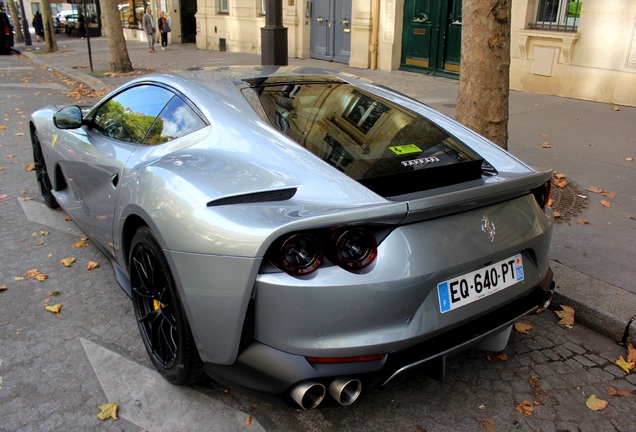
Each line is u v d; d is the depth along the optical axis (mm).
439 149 2771
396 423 2551
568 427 2551
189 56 18875
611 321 3264
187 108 2957
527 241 2514
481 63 4730
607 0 8898
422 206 2102
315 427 2510
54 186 4461
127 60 15336
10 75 15383
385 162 2539
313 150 2541
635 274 3770
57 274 3914
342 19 14641
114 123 3559
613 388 2832
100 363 2928
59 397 2654
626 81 8969
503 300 2436
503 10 4609
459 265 2229
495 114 4832
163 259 2475
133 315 3412
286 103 2918
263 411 2600
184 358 2461
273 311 2064
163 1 24188
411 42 12750
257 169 2402
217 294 2164
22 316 3371
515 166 2824
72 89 12742
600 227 4547
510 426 2549
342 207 2111
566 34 9469
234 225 2113
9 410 2557
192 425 2500
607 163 6215
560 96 9898
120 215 2902
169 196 2418
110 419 2512
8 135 8039
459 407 2668
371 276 2053
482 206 2400
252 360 2156
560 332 3342
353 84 3363
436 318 2197
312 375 2066
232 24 19875
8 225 4758
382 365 2123
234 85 3016
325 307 2023
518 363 3029
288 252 2018
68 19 36531
